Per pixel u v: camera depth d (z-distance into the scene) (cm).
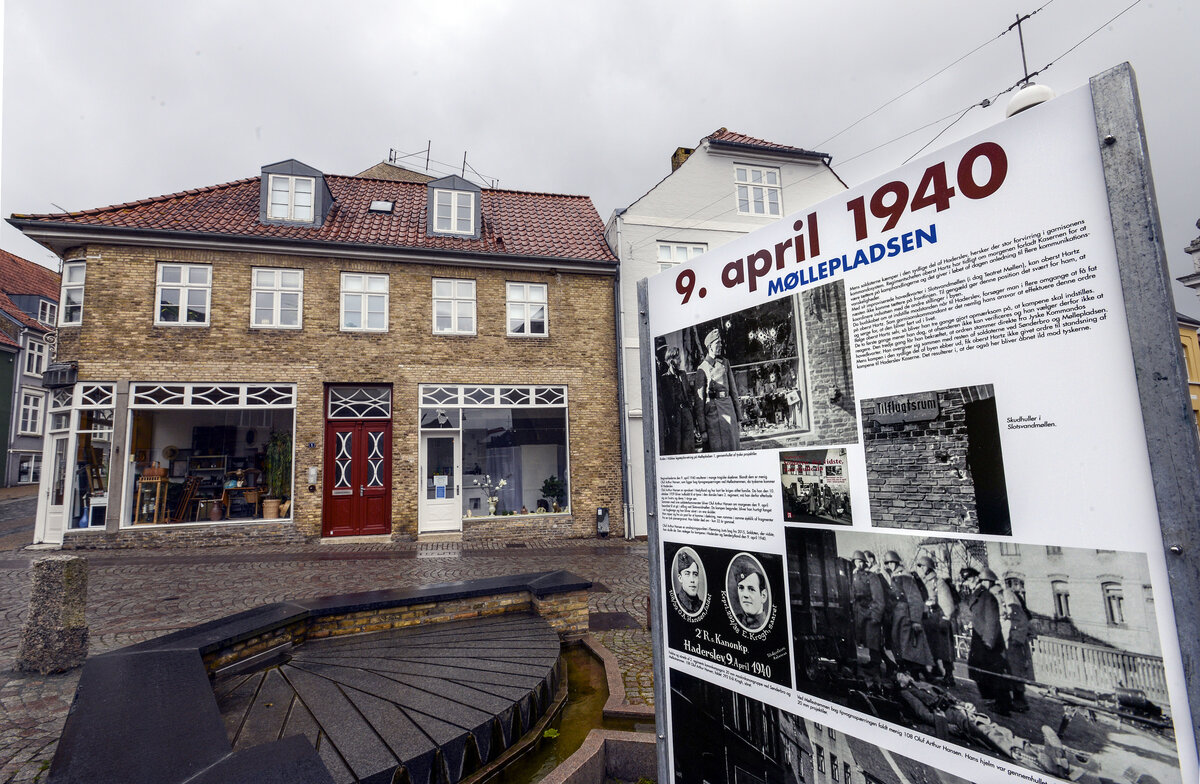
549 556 1126
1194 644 125
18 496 2425
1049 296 150
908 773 169
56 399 1216
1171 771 127
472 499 1384
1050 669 146
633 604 759
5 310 2875
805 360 203
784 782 204
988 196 162
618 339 1500
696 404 247
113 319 1212
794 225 210
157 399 1221
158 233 1224
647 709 427
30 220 1169
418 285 1399
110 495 1177
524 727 387
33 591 508
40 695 452
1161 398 132
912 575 172
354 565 1004
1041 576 148
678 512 254
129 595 772
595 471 1451
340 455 1319
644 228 1536
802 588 201
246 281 1290
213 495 1254
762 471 216
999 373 158
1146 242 135
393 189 1662
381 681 416
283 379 1284
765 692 212
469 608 591
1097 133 145
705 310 245
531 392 1448
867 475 184
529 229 1623
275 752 249
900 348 178
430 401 1377
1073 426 145
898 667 174
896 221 181
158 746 257
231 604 725
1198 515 125
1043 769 145
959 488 163
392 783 294
